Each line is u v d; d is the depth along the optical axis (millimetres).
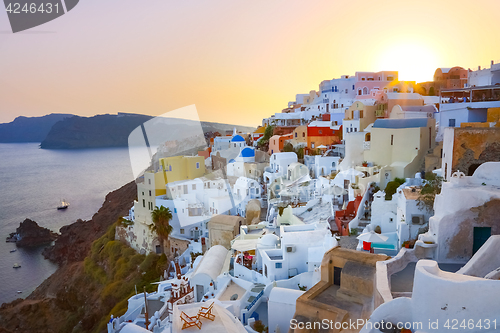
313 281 21812
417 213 20484
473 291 7102
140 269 36750
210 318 13930
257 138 77562
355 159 39000
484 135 16891
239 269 27078
